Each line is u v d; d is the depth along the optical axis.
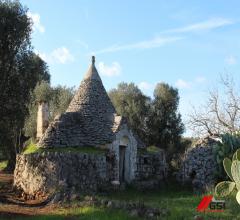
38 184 19.33
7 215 14.64
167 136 37.91
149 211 14.10
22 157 21.08
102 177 20.47
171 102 38.53
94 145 22.02
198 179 21.38
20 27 23.39
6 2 23.42
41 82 37.41
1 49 23.11
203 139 22.38
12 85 24.05
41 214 14.94
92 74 24.08
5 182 25.20
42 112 25.59
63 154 19.56
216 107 29.17
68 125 22.16
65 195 17.19
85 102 23.17
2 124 24.47
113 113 23.47
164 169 23.52
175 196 19.59
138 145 23.67
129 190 21.05
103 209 14.71
